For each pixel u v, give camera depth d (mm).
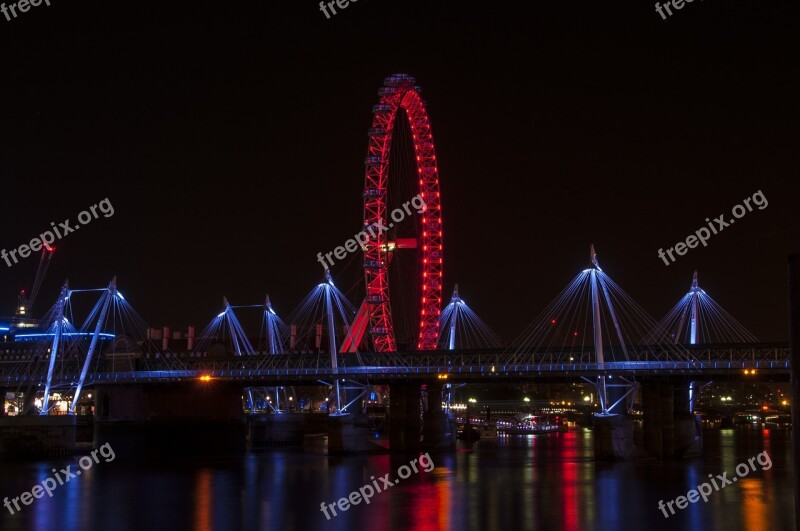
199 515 105375
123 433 185750
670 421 180250
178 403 196625
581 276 177000
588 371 169000
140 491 123438
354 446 182500
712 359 170125
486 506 110625
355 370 182125
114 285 190000
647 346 175000
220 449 198375
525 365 172500
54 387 186875
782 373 160125
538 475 141625
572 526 99062
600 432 169250
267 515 105250
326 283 188125
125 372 194500
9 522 101938
